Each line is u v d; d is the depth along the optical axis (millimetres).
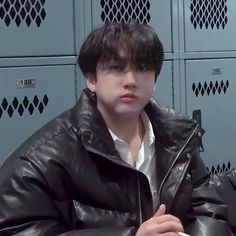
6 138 2082
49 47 2170
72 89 2256
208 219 1421
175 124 1427
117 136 1355
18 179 1230
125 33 1265
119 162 1285
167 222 1190
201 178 1493
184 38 2689
